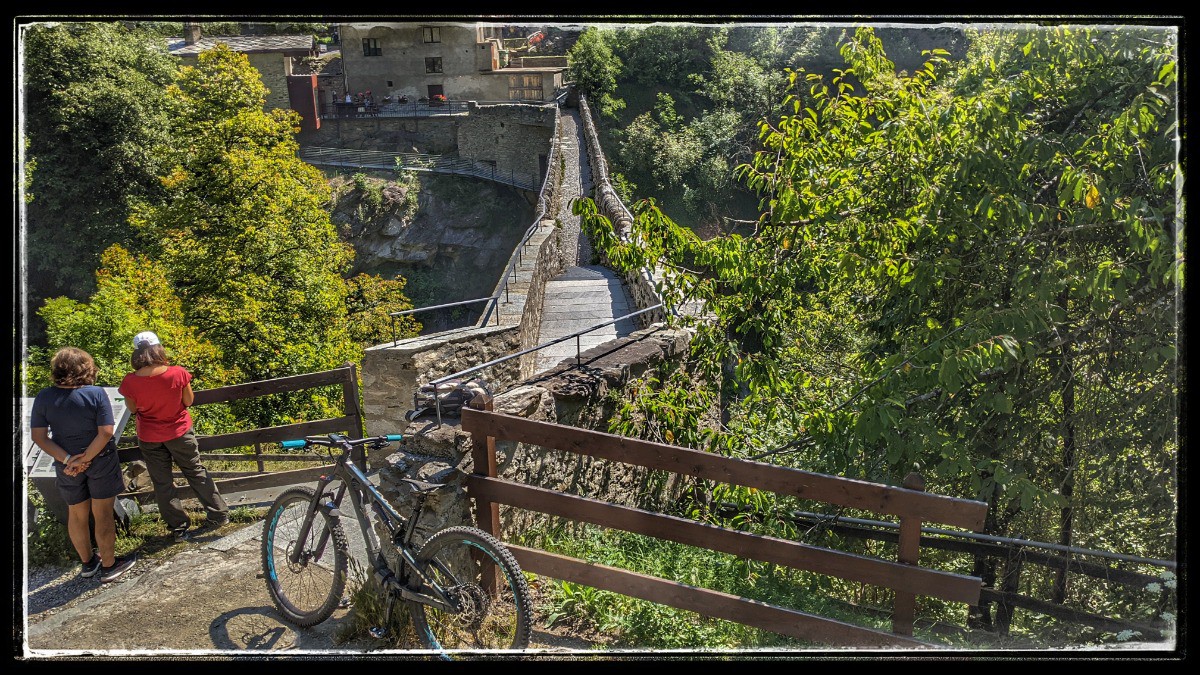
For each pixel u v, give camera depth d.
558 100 50.12
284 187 24.19
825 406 5.85
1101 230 5.36
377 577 3.87
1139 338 5.01
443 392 4.74
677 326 7.60
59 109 28.53
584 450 3.85
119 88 29.61
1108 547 5.69
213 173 23.91
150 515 5.83
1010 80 5.34
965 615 6.27
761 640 4.10
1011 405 5.23
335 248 26.41
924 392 5.82
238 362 22.53
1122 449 5.45
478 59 50.41
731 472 3.58
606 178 25.08
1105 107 5.22
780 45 40.03
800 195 6.01
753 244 6.69
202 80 24.52
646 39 42.06
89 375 4.66
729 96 40.31
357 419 6.40
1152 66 4.84
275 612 4.34
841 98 6.04
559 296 15.41
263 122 24.58
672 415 6.77
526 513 5.10
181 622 4.25
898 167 5.55
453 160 50.03
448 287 48.94
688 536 3.74
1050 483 5.82
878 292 6.83
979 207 4.84
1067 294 5.62
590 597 4.35
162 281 20.98
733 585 5.32
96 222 29.75
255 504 6.16
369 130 50.28
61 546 5.15
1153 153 4.77
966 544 6.10
